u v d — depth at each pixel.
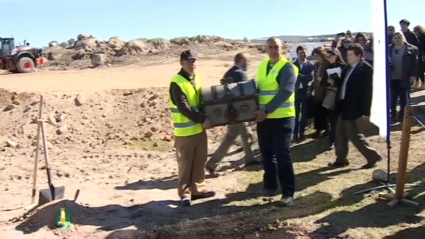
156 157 10.88
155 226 6.68
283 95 6.63
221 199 7.48
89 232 6.69
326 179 7.95
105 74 23.39
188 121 7.09
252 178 8.45
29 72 29.00
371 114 7.05
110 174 9.46
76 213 7.14
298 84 10.23
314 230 6.07
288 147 6.84
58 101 14.82
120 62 38.28
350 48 7.90
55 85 18.33
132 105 14.56
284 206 6.88
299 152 9.76
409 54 10.45
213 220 6.65
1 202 7.92
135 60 38.66
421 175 7.70
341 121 8.38
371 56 11.05
